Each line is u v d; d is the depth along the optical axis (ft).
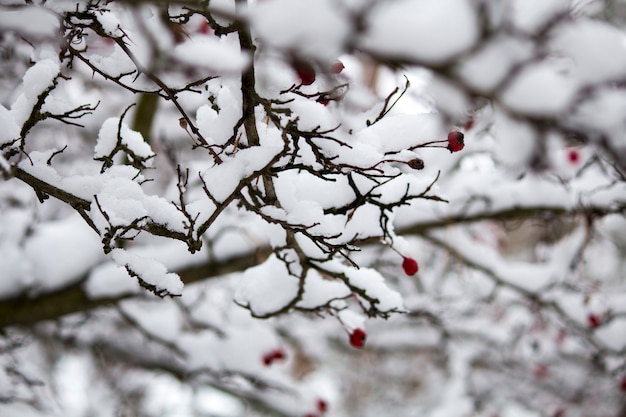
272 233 6.62
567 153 10.23
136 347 17.44
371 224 6.38
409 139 5.64
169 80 6.07
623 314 13.16
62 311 11.22
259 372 13.56
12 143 5.36
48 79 5.52
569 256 13.51
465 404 19.47
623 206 10.78
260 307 6.98
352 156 5.49
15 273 11.06
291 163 5.31
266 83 5.20
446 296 16.46
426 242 14.96
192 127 5.30
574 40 4.23
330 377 31.37
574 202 11.23
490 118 8.79
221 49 5.38
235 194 5.19
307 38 3.99
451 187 12.07
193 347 13.66
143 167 6.17
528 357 18.89
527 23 4.20
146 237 10.86
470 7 4.02
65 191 5.30
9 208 13.05
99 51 7.29
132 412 19.58
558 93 4.30
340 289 7.08
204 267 10.90
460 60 4.13
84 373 19.72
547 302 13.71
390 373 28.48
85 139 13.50
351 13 3.88
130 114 12.64
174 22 5.48
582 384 19.62
